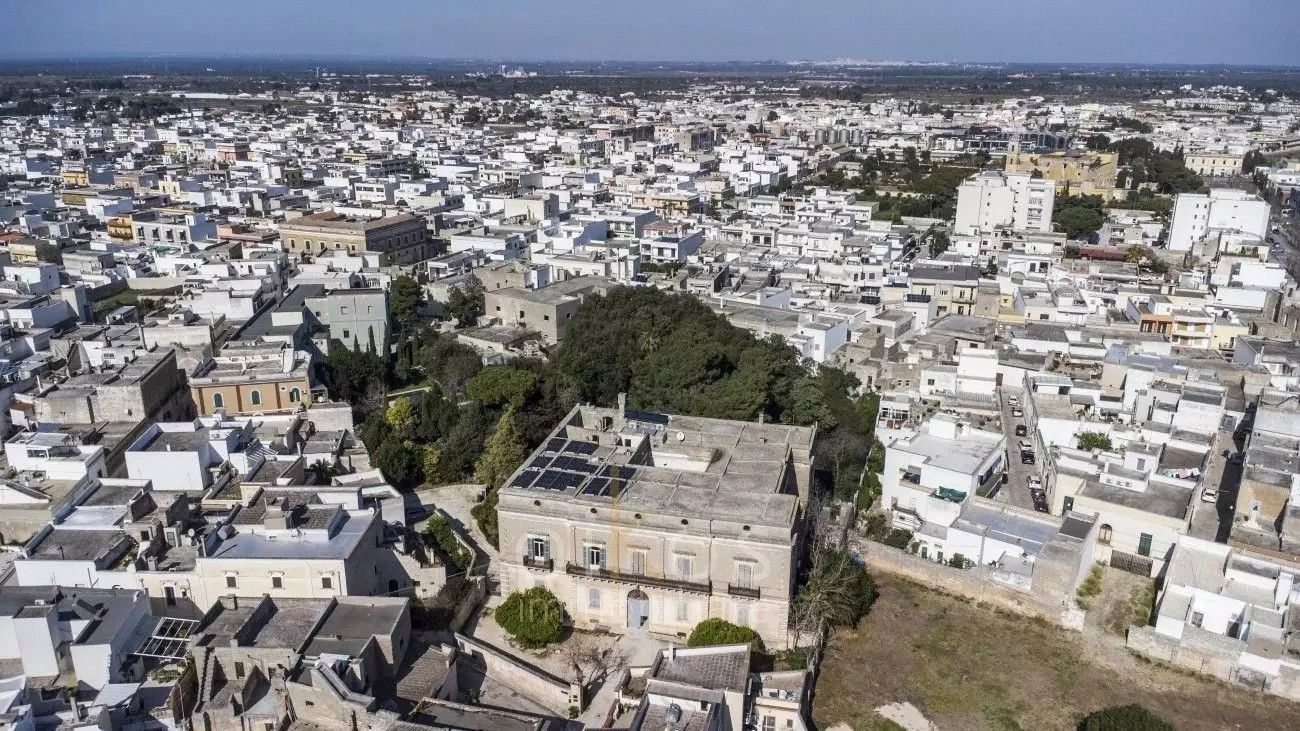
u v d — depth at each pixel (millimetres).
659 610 87750
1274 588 87250
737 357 139375
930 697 81938
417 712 70750
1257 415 113062
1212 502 103062
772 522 82438
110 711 66438
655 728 66312
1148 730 70000
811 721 78562
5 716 63656
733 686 71938
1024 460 119062
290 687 69312
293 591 80875
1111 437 117188
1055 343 148750
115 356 128500
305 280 179250
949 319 170625
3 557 90375
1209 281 195250
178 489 97125
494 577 97062
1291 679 80312
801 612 87500
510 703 79312
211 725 68250
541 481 91062
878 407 134500
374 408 135750
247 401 121875
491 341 163250
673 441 103250
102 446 103062
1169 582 89688
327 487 93875
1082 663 86062
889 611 93750
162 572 80000
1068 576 90500
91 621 73562
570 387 132750
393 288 181750
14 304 148625
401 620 77938
